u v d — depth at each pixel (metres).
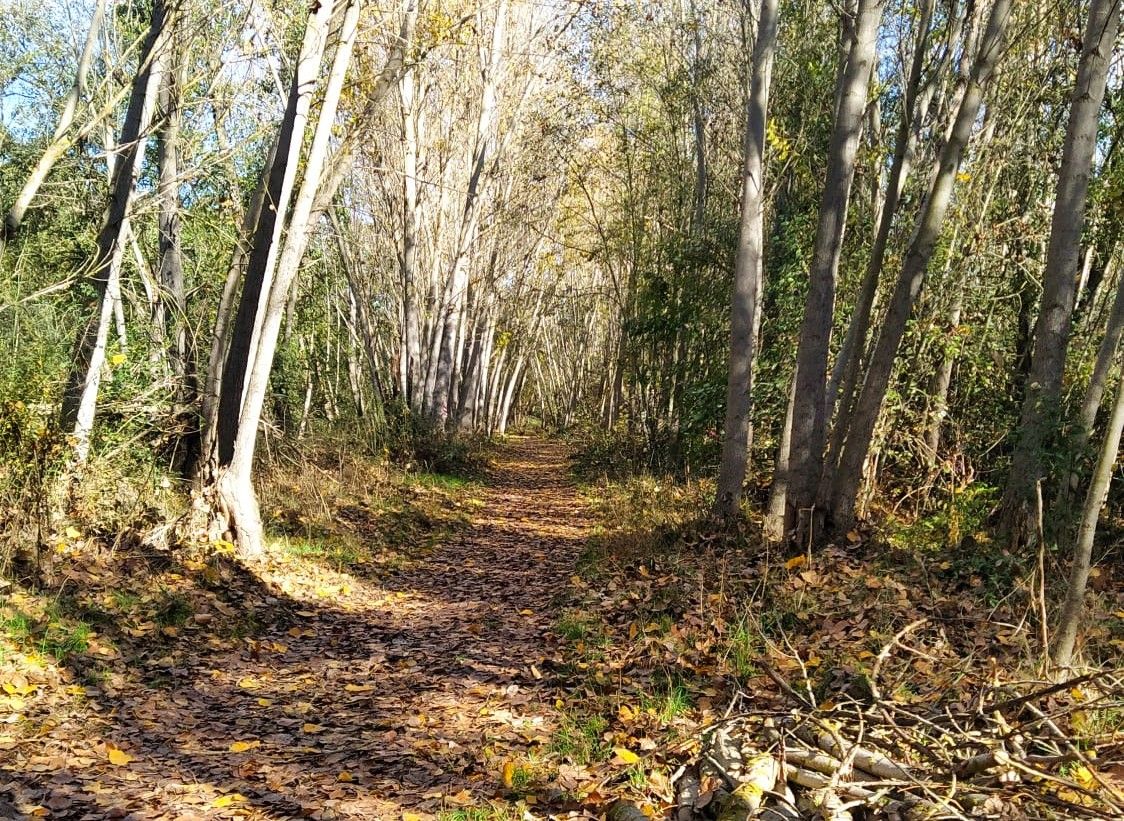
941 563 8.91
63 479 9.27
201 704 6.72
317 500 14.22
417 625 9.55
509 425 69.94
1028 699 4.38
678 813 4.38
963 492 11.23
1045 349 9.85
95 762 5.42
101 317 10.30
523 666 7.84
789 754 4.44
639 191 26.62
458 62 24.92
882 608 7.59
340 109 15.55
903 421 15.48
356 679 7.54
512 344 47.69
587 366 56.31
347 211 22.42
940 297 15.03
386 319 27.70
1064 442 9.14
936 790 3.97
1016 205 16.66
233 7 11.16
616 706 6.39
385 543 13.72
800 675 6.52
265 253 11.05
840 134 10.64
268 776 5.45
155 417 11.36
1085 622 6.81
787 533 10.55
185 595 8.77
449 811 4.88
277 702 6.90
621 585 10.33
